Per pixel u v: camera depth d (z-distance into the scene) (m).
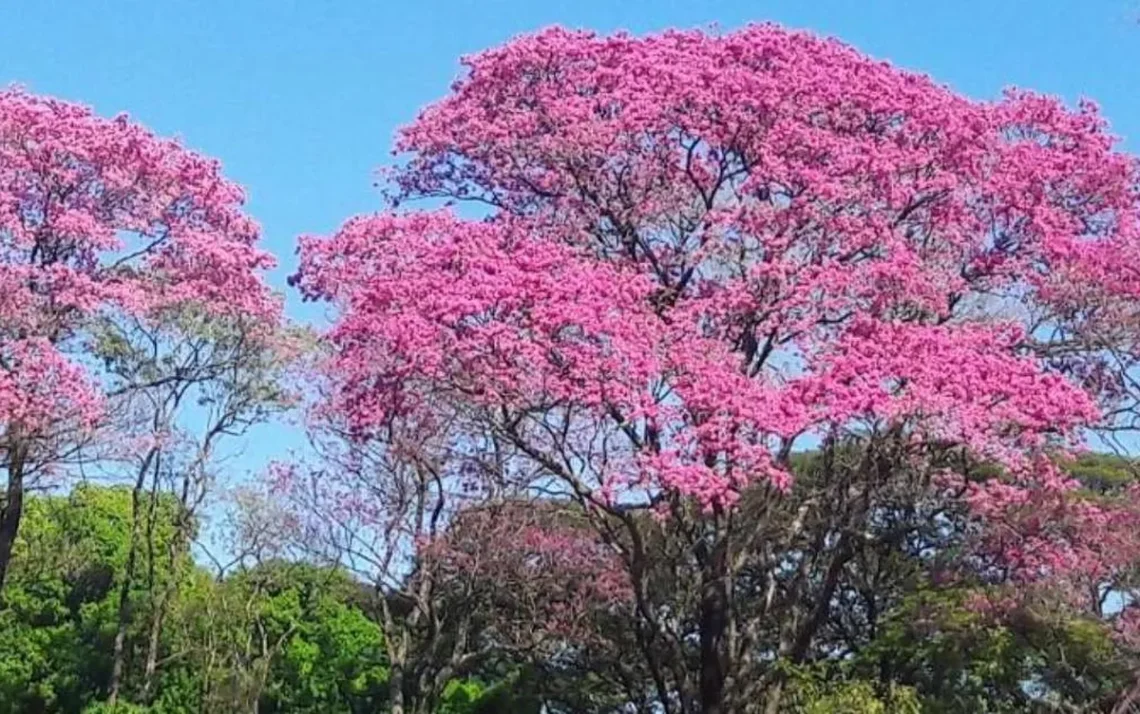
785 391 22.67
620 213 27.03
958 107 27.11
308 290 27.11
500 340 22.44
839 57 27.12
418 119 28.33
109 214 29.45
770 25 27.52
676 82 26.12
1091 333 26.61
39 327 27.58
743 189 25.59
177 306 30.17
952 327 24.73
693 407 22.34
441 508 32.66
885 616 32.44
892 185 25.31
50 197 28.77
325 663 40.69
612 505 23.41
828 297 24.48
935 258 25.97
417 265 24.94
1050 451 24.92
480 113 27.92
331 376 33.25
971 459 24.91
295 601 40.91
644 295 24.33
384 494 34.12
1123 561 26.78
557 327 22.77
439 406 26.31
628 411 22.75
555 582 33.25
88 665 41.91
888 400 22.16
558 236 26.70
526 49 27.66
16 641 42.47
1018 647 28.30
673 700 33.53
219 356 32.88
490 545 32.66
